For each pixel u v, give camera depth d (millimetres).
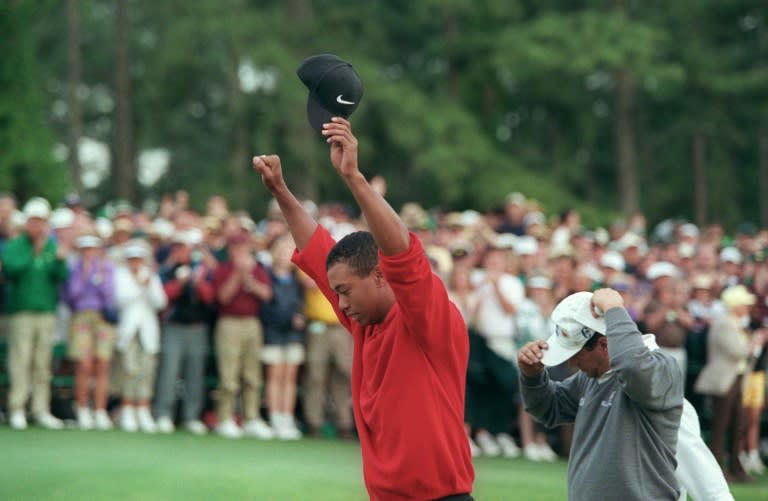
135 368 38375
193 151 121438
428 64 116375
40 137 72812
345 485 29359
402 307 13281
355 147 12984
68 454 31547
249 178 103938
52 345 38312
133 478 28656
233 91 105938
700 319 43156
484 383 40531
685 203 125125
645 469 15266
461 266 40781
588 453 15570
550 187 103875
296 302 40438
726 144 124562
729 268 48656
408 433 13578
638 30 106375
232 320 39438
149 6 113625
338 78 13234
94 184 121375
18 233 39344
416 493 13633
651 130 125750
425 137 102625
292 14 105875
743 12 121250
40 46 116125
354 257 13766
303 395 41219
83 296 37781
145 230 42406
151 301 38562
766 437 47406
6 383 39281
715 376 40031
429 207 107562
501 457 39656
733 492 35656
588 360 15734
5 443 32969
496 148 111125
